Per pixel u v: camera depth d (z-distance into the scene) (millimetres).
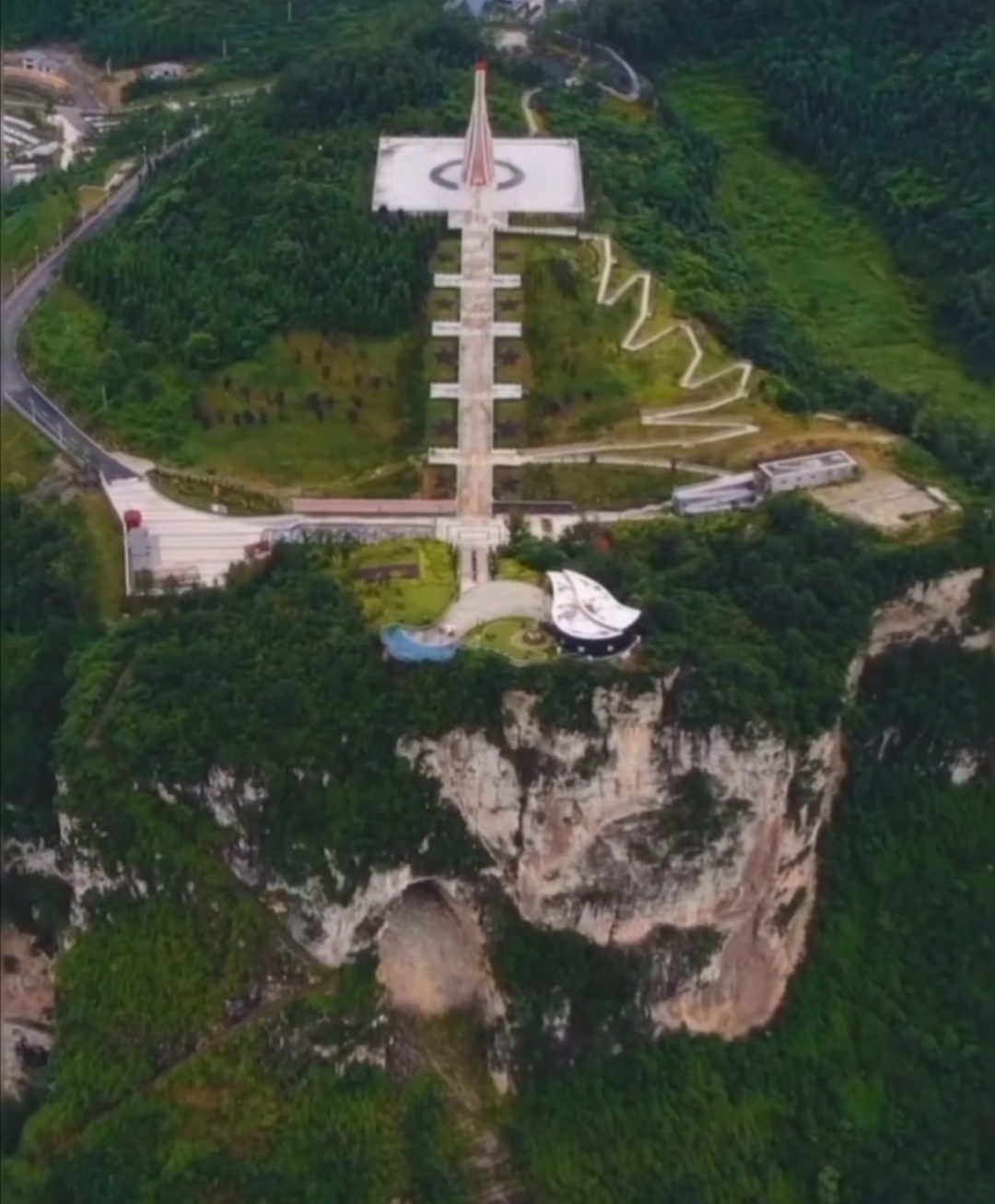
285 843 185125
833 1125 192125
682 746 182625
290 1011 186000
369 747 184750
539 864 185500
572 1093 189750
